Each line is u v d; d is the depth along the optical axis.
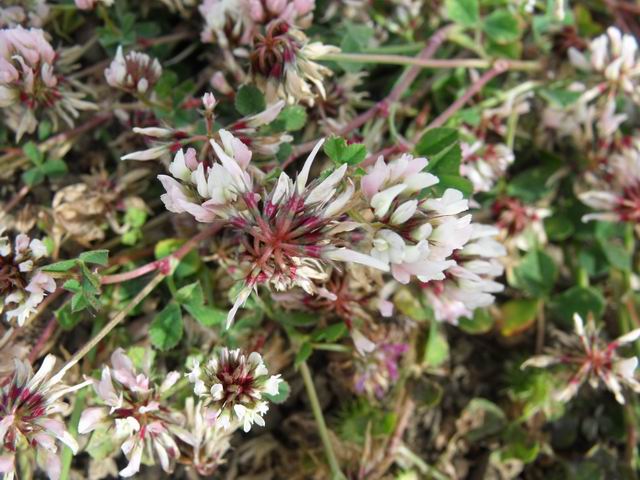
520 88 0.12
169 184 0.08
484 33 0.12
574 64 0.12
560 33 0.12
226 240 0.09
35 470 0.10
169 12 0.11
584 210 0.12
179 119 0.10
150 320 0.10
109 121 0.11
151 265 0.09
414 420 0.12
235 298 0.08
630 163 0.11
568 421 0.12
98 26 0.11
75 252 0.10
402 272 0.08
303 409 0.11
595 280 0.12
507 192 0.12
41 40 0.09
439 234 0.08
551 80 0.12
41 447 0.08
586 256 0.12
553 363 0.11
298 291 0.09
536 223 0.12
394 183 0.08
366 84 0.12
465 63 0.11
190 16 0.11
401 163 0.08
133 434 0.08
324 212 0.08
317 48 0.09
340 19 0.11
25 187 0.10
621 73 0.11
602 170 0.12
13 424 0.08
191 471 0.11
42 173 0.10
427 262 0.08
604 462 0.12
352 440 0.11
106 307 0.10
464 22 0.11
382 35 0.12
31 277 0.09
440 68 0.12
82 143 0.11
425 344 0.11
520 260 0.12
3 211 0.10
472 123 0.11
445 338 0.12
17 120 0.10
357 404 0.11
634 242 0.12
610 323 0.12
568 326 0.12
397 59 0.11
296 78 0.09
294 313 0.10
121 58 0.09
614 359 0.10
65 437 0.08
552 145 0.12
